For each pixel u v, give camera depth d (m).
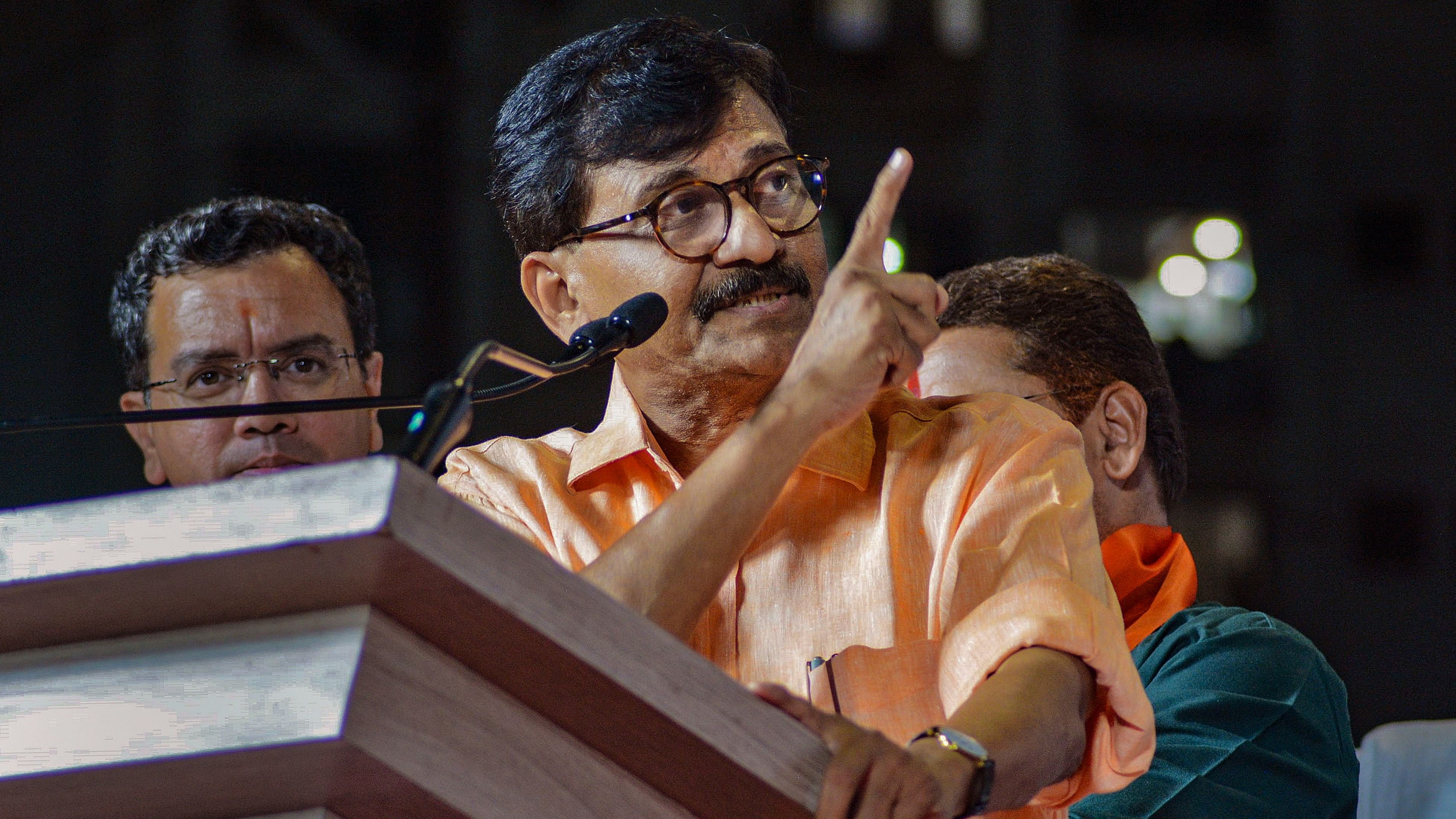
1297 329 39.06
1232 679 5.48
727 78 3.81
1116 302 6.48
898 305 3.11
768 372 3.69
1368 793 6.48
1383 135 38.75
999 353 6.30
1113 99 38.62
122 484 29.59
